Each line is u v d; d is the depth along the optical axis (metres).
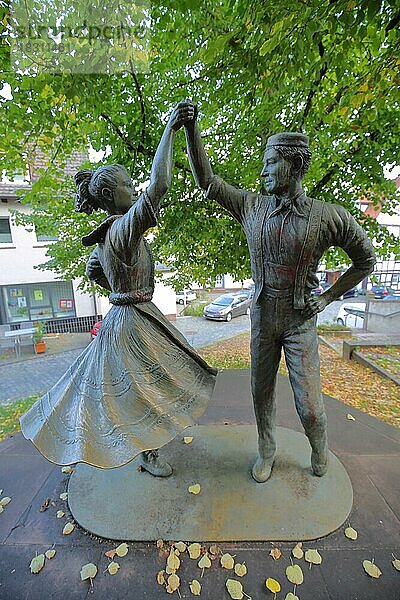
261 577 1.76
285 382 4.42
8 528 2.09
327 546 1.91
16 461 2.79
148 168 4.86
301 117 4.34
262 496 2.20
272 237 1.94
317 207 1.89
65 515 2.18
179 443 2.75
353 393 5.35
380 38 2.69
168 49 4.28
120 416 1.94
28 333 10.51
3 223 12.19
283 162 1.80
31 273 12.73
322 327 10.53
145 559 1.87
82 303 13.52
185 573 1.79
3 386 7.86
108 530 2.02
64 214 5.65
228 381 4.48
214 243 5.40
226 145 5.05
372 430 3.18
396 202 5.43
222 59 3.41
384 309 11.41
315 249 1.93
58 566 1.85
